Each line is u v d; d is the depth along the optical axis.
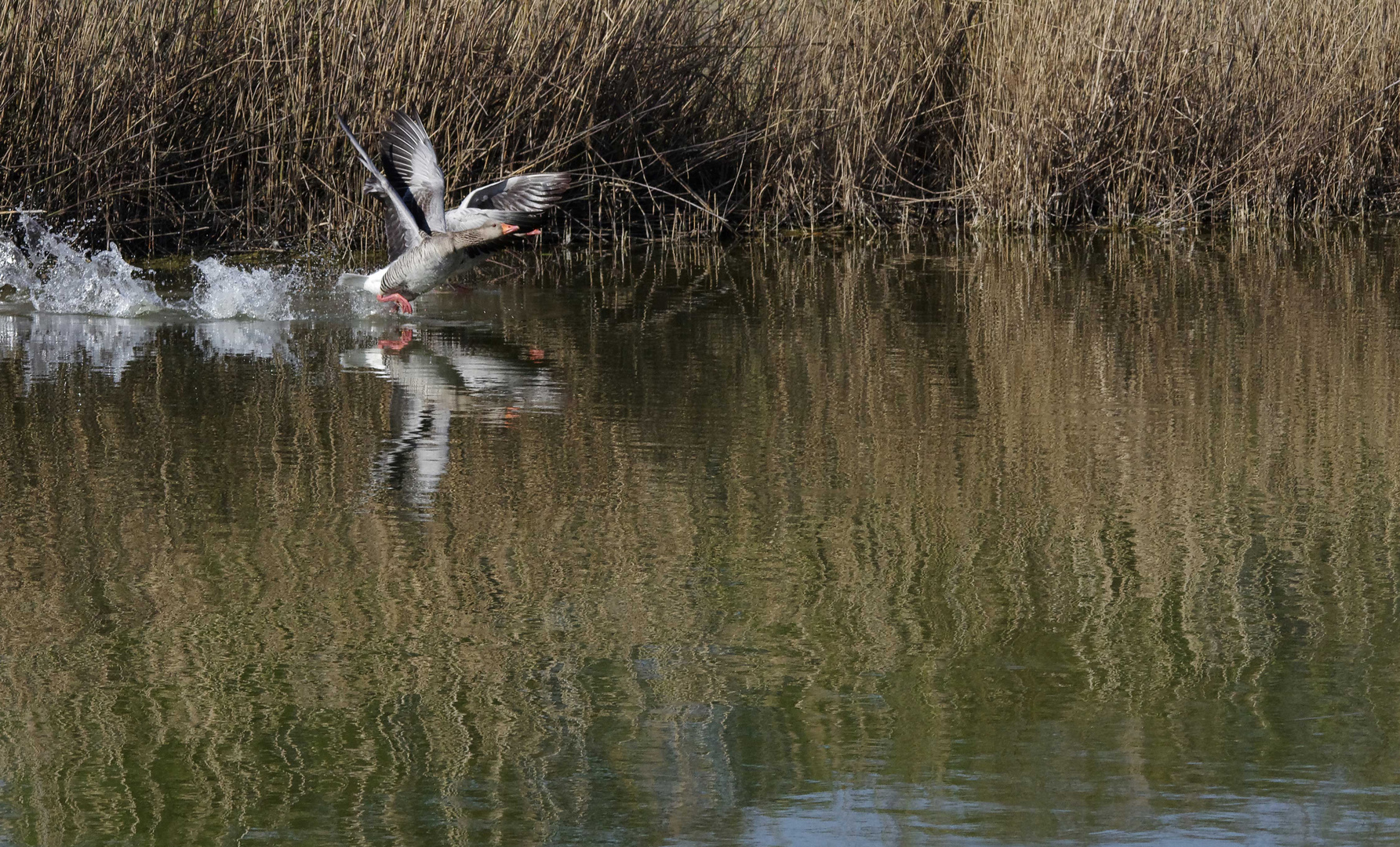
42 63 20.33
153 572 9.89
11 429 13.04
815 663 8.70
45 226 20.30
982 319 18.08
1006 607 9.45
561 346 16.58
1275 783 7.37
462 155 21.62
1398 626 9.14
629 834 6.99
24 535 10.48
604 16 23.08
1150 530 10.75
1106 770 7.52
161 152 21.23
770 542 10.49
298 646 8.87
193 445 12.61
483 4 22.06
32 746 7.78
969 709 8.14
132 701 8.23
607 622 9.20
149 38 21.03
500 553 10.25
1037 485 11.74
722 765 7.58
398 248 17.03
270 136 21.73
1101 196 26.12
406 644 8.90
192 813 7.19
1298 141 25.80
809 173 25.12
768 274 21.22
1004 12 25.19
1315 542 10.52
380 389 14.55
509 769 7.57
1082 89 25.31
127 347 16.41
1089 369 15.48
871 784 7.39
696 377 15.12
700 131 24.59
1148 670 8.59
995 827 7.00
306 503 11.19
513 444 12.73
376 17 21.98
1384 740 7.79
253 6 21.59
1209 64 25.94
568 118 22.75
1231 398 14.33
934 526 10.82
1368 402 14.14
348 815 7.18
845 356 16.05
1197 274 21.22
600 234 23.36
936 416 13.72
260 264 21.27
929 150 26.30
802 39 24.84
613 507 11.17
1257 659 8.73
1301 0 26.22
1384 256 22.67
